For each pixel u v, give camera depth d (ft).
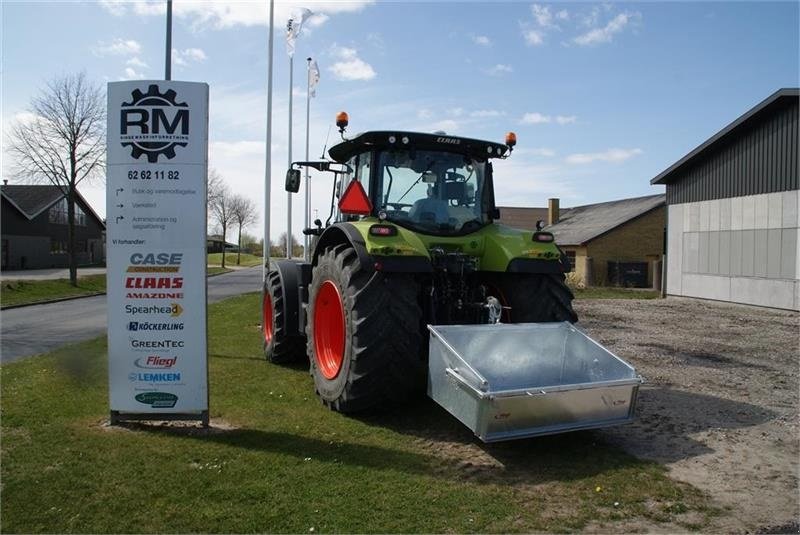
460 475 12.01
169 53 27.27
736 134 49.03
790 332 32.89
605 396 13.01
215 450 13.29
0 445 13.56
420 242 15.31
